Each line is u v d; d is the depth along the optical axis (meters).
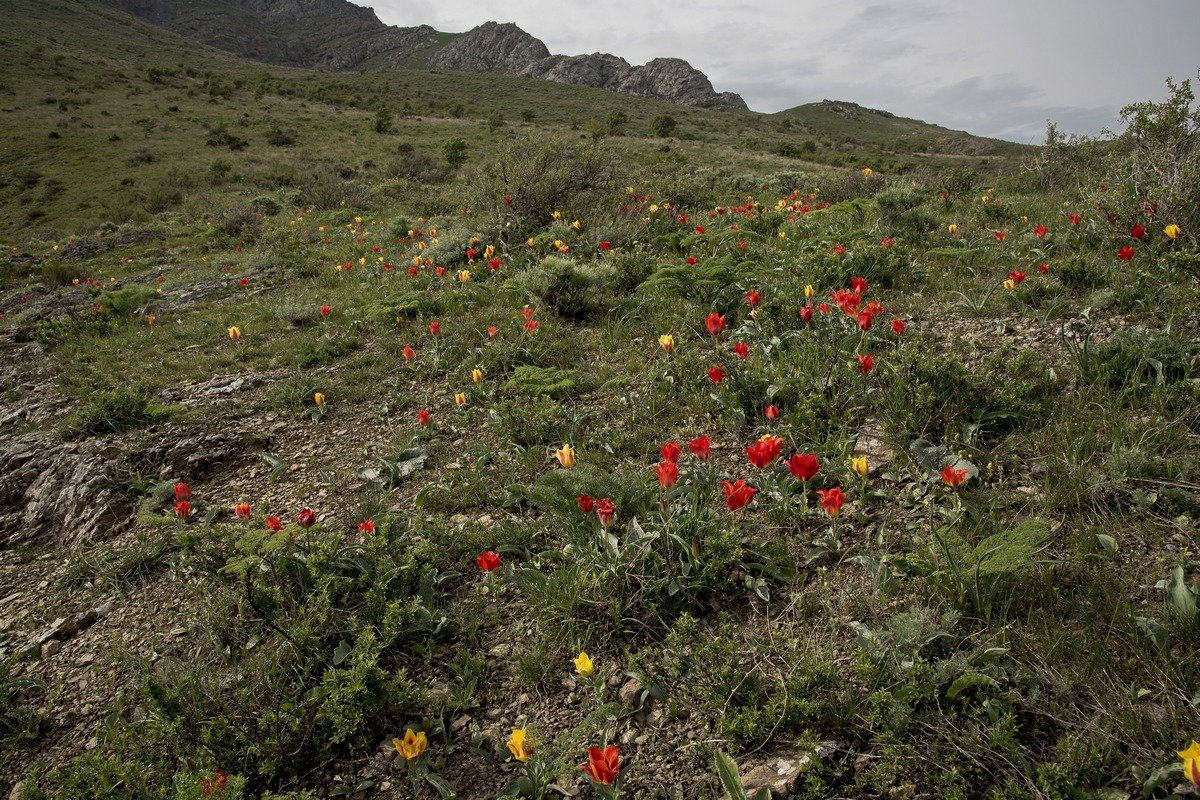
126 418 5.85
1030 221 8.21
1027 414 3.64
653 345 5.90
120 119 57.38
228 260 14.76
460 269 9.32
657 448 4.19
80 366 7.91
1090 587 2.49
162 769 2.48
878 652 2.39
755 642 2.63
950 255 6.73
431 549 3.35
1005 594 2.55
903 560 2.77
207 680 2.80
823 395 4.07
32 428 6.31
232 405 5.91
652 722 2.43
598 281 7.08
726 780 2.01
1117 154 7.52
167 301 10.99
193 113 62.81
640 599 2.87
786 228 9.22
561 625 2.87
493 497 3.94
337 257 13.13
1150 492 2.88
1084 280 5.30
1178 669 2.12
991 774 1.98
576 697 2.60
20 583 4.07
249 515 3.89
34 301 13.16
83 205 34.09
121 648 3.21
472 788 2.30
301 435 5.29
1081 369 3.85
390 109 79.75
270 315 9.03
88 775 2.30
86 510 4.61
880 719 2.14
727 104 189.38
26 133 49.28
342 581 3.19
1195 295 4.36
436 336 6.19
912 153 83.94
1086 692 2.16
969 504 3.06
